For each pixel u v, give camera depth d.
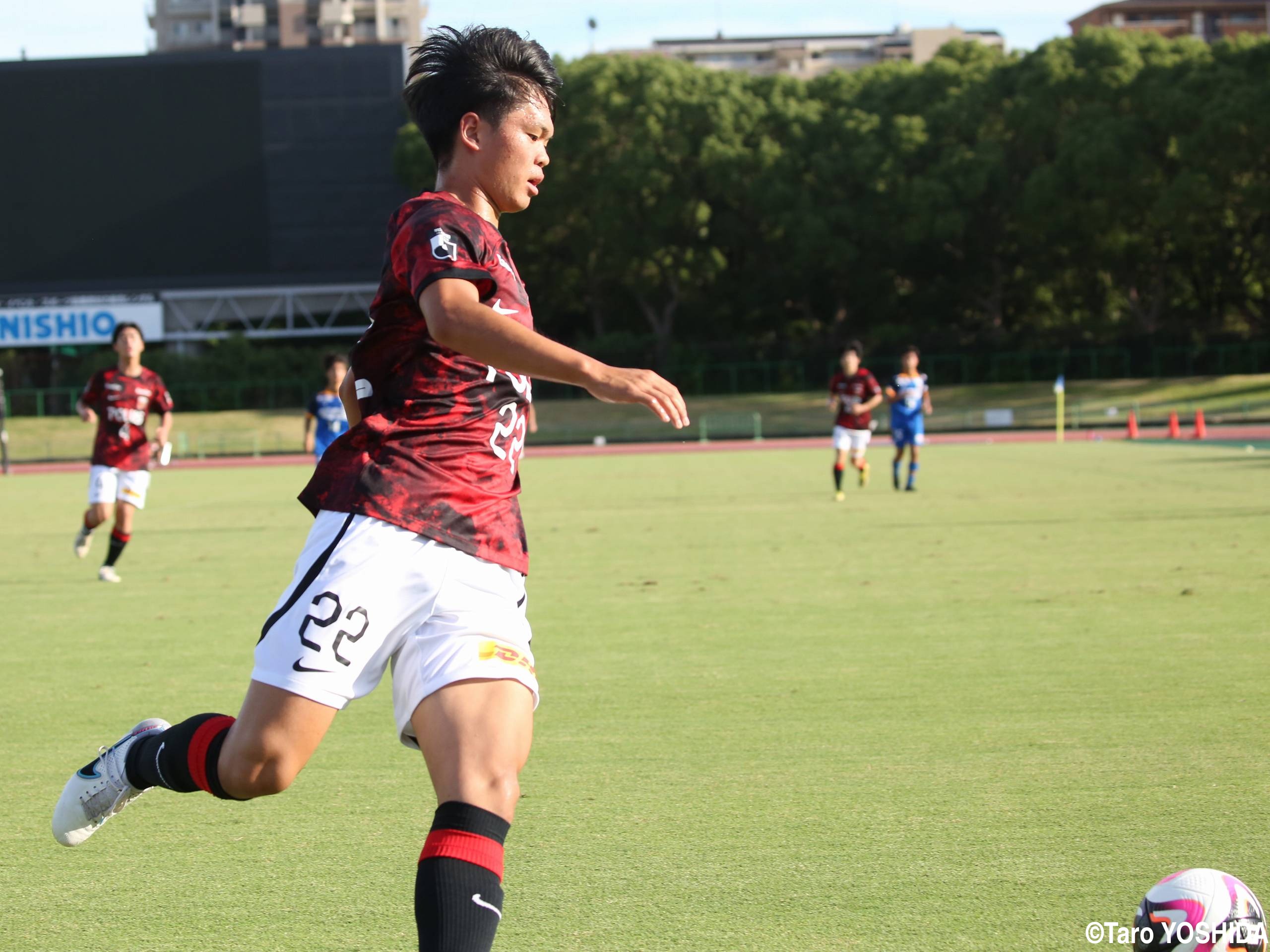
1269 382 86.38
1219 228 89.19
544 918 5.43
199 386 92.12
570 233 97.38
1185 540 19.36
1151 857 6.04
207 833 6.74
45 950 5.20
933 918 5.33
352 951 5.14
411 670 4.42
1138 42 89.06
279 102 91.06
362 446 4.56
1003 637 11.94
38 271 91.00
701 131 91.31
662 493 33.47
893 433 31.34
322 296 94.75
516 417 4.71
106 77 90.19
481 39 4.71
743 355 97.88
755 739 8.45
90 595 16.34
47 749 8.58
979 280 98.38
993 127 92.62
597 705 9.54
